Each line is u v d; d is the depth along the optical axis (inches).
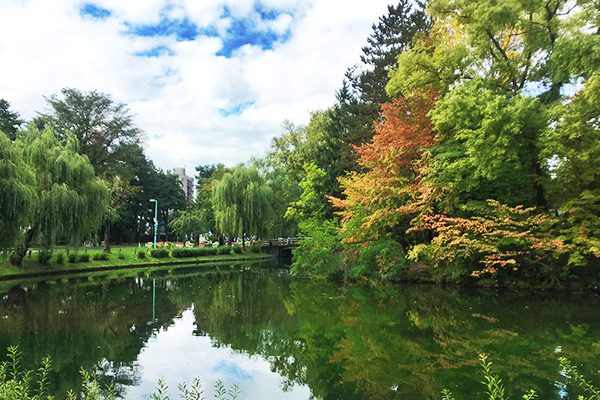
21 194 805.9
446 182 624.4
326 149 1273.4
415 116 742.5
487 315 475.2
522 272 651.5
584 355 320.5
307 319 506.0
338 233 904.9
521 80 629.0
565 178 554.9
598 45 460.8
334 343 394.0
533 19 622.2
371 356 343.9
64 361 353.4
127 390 286.4
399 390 267.7
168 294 744.3
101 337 436.5
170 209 2896.2
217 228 1806.1
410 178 733.9
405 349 356.8
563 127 497.0
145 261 1443.2
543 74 594.9
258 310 576.7
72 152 1094.4
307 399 265.9
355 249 816.3
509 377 276.7
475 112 548.7
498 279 663.8
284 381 302.8
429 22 1004.6
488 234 584.1
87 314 560.4
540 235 571.5
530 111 531.2
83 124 1535.4
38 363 345.4
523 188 643.5
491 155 530.0
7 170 812.6
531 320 444.5
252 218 1592.0
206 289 805.2
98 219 1114.1
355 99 1247.5
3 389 180.7
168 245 1774.1
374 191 723.4
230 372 325.1
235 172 1633.9
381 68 1080.2
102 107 1565.0
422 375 291.4
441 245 629.6
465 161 577.6
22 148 1024.9
